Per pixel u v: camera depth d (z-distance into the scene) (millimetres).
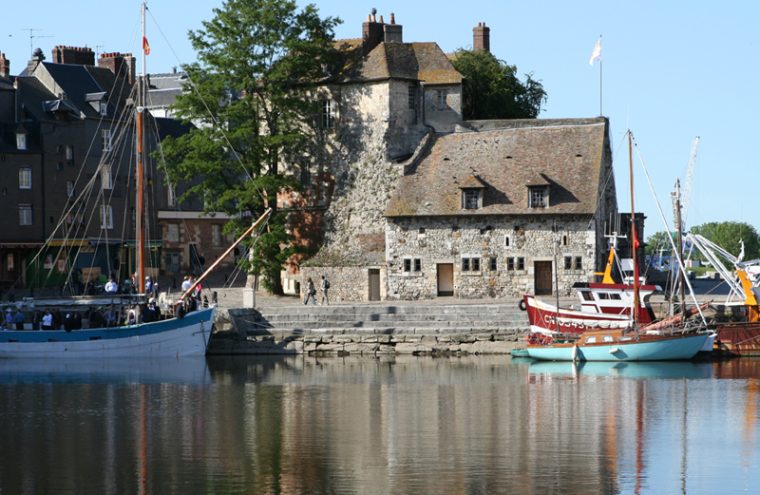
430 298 83625
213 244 111938
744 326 67062
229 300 83688
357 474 38156
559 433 44625
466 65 99625
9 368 64812
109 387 57031
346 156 88562
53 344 67750
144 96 74688
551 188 82125
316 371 63594
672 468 38844
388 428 45844
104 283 93875
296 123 88625
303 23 86812
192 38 86062
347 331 72000
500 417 48094
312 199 89562
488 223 82625
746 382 57375
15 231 95688
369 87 88000
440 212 83188
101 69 105000
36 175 96688
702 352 66500
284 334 72750
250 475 38125
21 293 90625
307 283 86812
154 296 74938
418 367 65000
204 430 45688
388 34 91000
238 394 54656
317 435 44531
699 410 49406
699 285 100000
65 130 98562
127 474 38406
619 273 85562
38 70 102000
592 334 66312
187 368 65250
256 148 84625
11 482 37562
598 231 82188
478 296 82750
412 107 89000
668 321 67625
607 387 56094
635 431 44969
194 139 83375
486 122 88500
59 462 40156
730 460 39938
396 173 86625
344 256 86750
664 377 59625
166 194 108938
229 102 88062
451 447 42125
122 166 103312
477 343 70750
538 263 82000
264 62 85625
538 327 69812
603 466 39156
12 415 49125
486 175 84062
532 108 108125
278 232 83875
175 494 36000
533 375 60875
